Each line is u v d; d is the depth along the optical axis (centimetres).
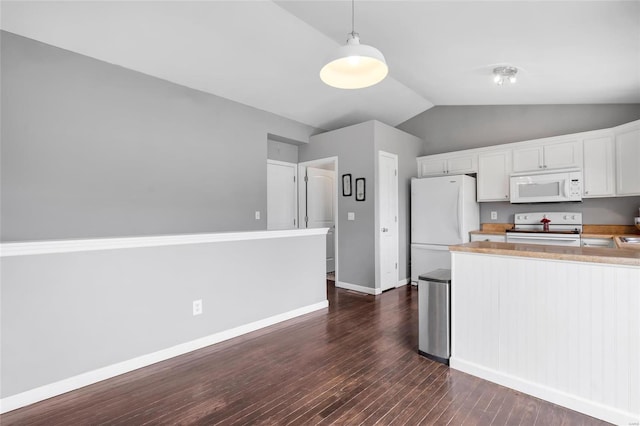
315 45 334
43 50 271
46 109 273
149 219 334
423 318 244
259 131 442
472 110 494
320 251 369
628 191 336
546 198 394
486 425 163
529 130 443
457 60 322
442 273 258
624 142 340
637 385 159
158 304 238
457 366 223
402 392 194
